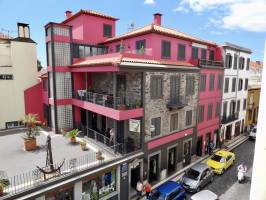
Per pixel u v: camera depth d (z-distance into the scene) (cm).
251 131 3181
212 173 1936
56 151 1664
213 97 2561
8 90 2380
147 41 1900
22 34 2427
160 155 1873
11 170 1345
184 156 2200
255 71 4147
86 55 2306
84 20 2309
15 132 2183
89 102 1902
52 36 2044
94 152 1644
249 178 2011
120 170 1542
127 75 1798
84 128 2103
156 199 1462
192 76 2164
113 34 2561
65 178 1243
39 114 2562
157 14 2297
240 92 3164
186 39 2145
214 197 1436
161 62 1852
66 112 2209
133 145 1764
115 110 1556
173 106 1873
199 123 2361
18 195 1073
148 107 1722
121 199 1574
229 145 2914
